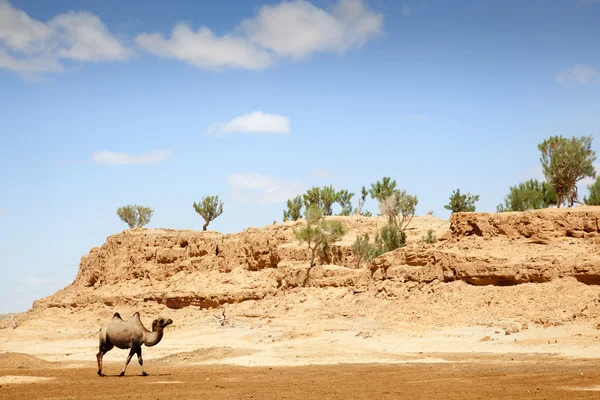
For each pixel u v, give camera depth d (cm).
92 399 2428
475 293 5294
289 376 3216
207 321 7094
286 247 8219
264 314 6819
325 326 5672
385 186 10212
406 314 5459
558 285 4891
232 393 2561
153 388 2769
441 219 10169
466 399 2247
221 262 8850
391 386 2684
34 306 11119
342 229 8006
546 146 7238
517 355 3844
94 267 10594
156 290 9150
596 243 5231
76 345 6322
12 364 4275
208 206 11450
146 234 10219
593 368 3097
